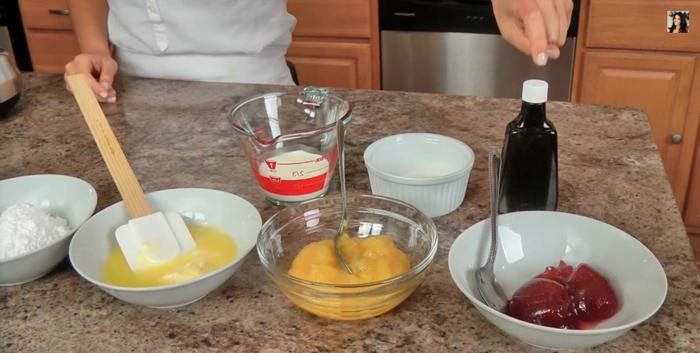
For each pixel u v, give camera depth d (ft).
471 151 3.05
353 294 2.23
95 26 5.01
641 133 3.63
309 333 2.33
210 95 4.45
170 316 2.44
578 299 2.28
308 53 7.54
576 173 3.25
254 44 4.86
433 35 7.10
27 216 2.66
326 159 3.03
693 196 7.11
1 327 2.42
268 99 3.46
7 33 8.51
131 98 4.44
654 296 2.21
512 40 3.05
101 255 2.63
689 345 2.19
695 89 6.61
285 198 3.06
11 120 4.17
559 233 2.56
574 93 6.98
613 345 2.20
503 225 2.56
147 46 4.87
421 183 2.83
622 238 2.45
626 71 6.71
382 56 7.37
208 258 2.62
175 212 2.82
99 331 2.39
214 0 4.66
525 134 2.76
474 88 7.29
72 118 4.17
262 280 2.59
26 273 2.57
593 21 6.55
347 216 2.72
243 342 2.31
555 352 2.22
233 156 3.59
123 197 2.82
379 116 3.97
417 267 2.31
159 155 3.64
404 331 2.32
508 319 2.10
